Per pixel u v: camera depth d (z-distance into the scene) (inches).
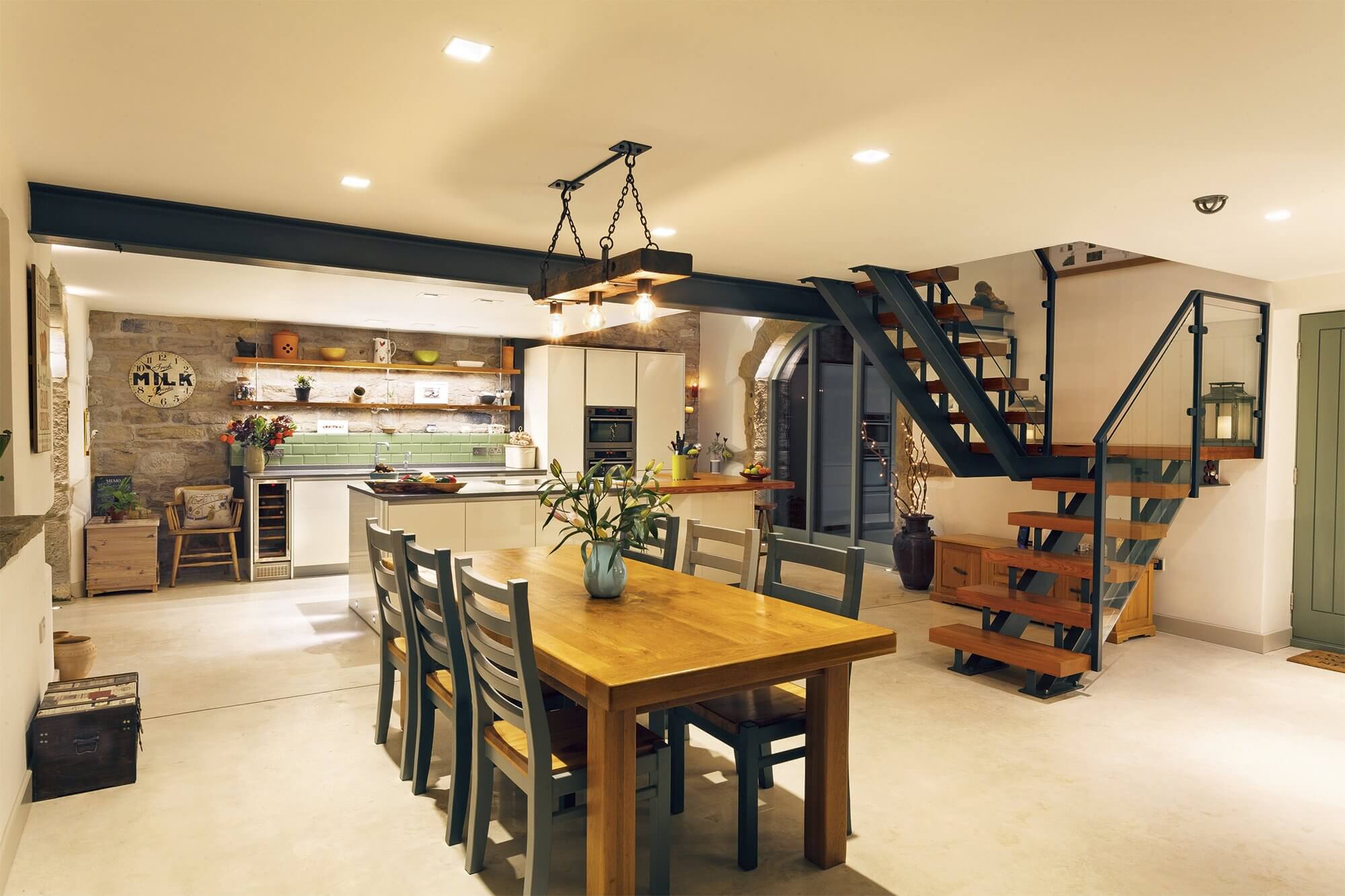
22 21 80.0
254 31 82.5
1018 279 213.8
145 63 89.9
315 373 314.8
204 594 256.2
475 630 97.7
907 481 283.0
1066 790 122.3
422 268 173.0
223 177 132.0
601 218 156.7
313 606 241.0
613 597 114.2
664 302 209.2
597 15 78.8
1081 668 164.1
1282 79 90.3
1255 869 100.7
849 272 205.0
